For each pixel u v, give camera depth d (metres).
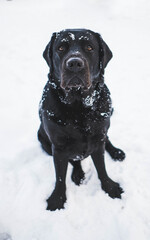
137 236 1.79
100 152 1.98
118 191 2.12
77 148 1.87
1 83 4.03
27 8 8.28
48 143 2.38
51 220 1.95
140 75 4.05
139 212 1.95
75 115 1.73
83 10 7.57
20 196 2.15
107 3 7.72
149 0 7.46
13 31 6.32
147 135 2.75
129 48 4.99
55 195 2.07
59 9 7.94
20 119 3.16
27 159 2.52
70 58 1.58
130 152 2.53
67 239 1.82
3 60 4.85
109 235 1.83
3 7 8.43
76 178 2.24
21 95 3.70
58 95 1.75
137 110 3.19
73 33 1.73
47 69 4.46
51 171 2.36
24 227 1.92
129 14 6.81
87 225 1.90
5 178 2.33
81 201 2.08
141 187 2.14
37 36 5.94
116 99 3.46
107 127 1.92
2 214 2.03
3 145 2.72
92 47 1.74
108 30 5.93
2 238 1.90
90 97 1.72
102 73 1.85
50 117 1.74
